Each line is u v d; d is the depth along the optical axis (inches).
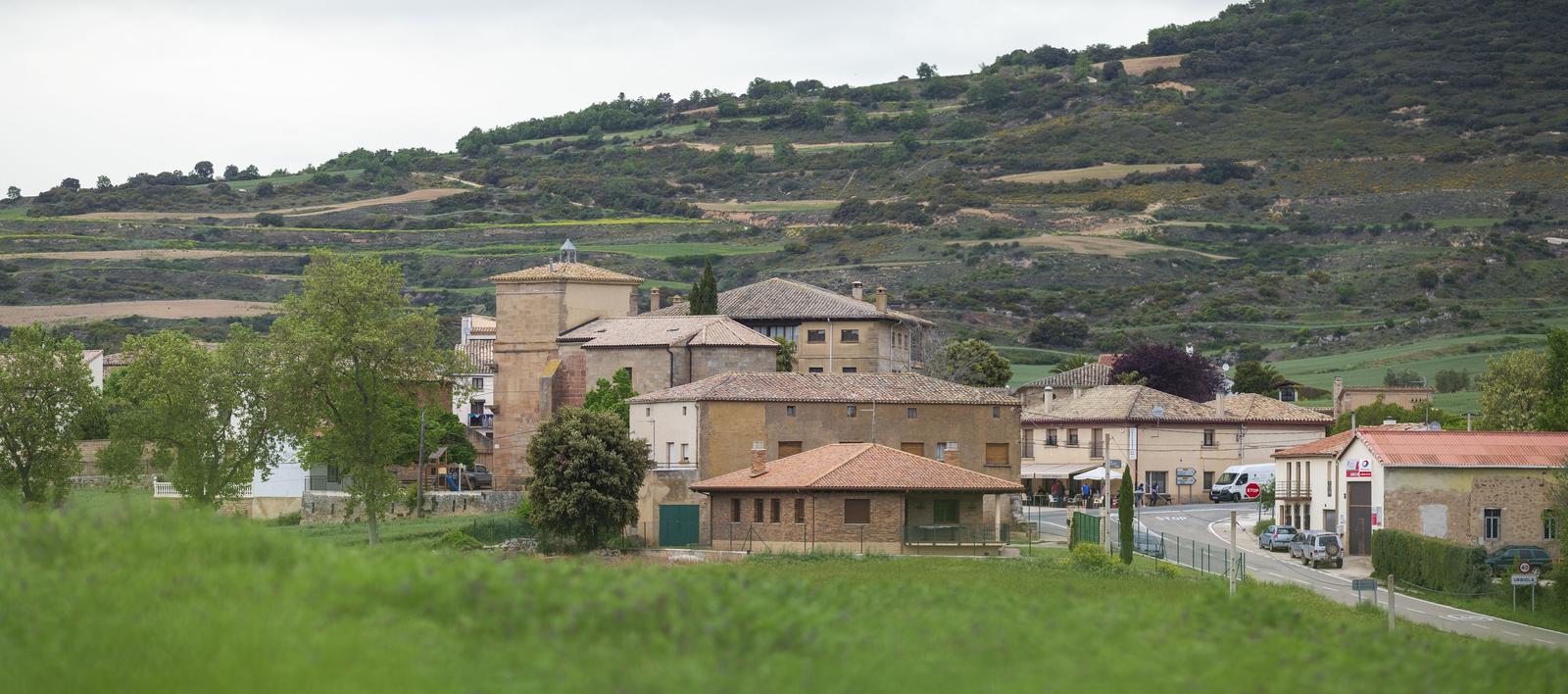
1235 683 2187.5
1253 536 7716.5
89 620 2038.6
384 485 6875.0
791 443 7578.7
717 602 2362.2
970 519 6638.8
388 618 2100.1
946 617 2522.1
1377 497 6929.1
